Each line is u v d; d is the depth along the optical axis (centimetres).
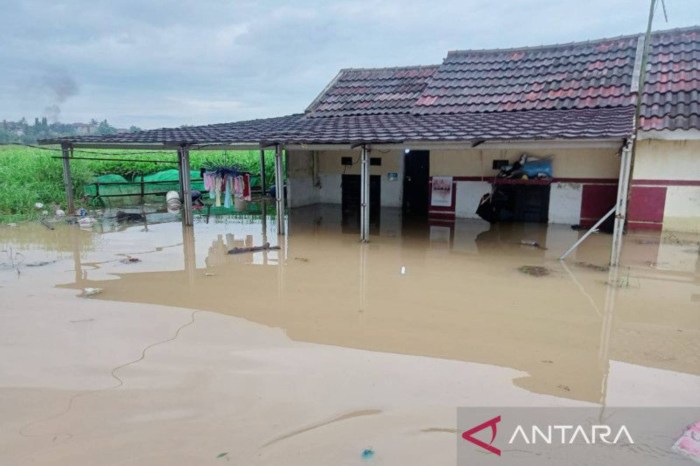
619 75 1168
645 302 608
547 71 1284
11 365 435
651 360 449
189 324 533
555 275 732
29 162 1675
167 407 367
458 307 591
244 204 1516
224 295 634
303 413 359
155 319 548
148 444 322
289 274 742
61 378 412
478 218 1257
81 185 1552
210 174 1155
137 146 1141
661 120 983
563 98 1158
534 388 396
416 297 630
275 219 1276
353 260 835
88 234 1058
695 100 1005
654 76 1116
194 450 316
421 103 1307
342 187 1531
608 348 475
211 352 462
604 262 806
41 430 339
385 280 709
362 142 910
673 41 1198
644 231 1062
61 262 809
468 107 1238
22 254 865
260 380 408
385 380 408
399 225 1187
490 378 412
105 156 1942
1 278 710
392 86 1498
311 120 1360
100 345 477
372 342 486
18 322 536
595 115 987
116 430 338
